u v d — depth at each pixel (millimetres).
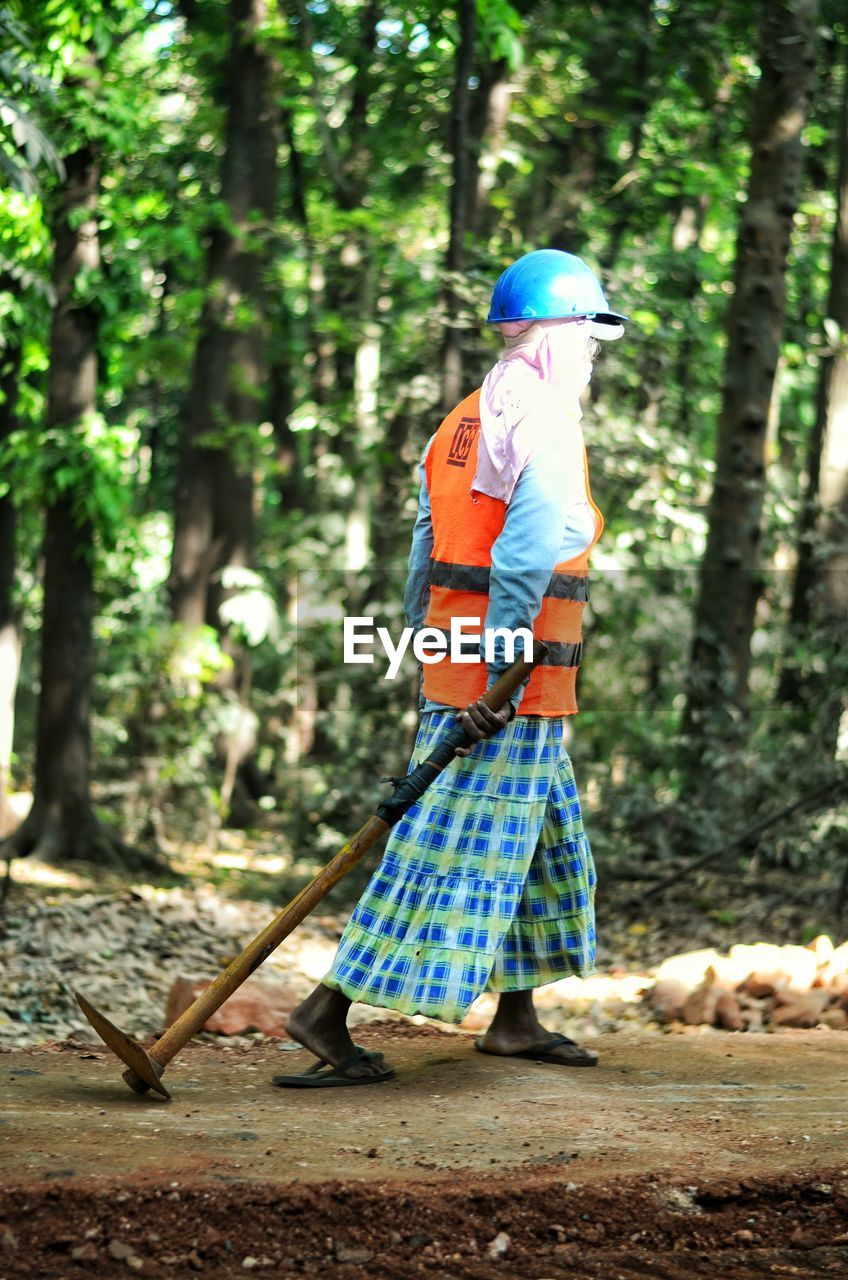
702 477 9641
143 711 13328
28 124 6109
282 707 17562
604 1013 5152
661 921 8086
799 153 10430
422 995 3379
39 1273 2283
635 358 9797
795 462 18078
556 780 3674
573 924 3742
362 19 14961
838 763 8945
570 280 3570
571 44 13883
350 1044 3559
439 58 13875
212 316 14125
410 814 3492
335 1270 2354
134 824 13062
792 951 5410
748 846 9344
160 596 14312
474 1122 3080
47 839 11227
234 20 14070
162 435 20672
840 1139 2943
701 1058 3955
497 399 3514
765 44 10375
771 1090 3506
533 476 3424
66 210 10625
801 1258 2465
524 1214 2523
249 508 15898
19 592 13828
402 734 9688
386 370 9898
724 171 15812
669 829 9711
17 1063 3752
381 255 12031
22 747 18578
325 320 11797
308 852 9609
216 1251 2371
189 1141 2814
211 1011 3311
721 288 16344
